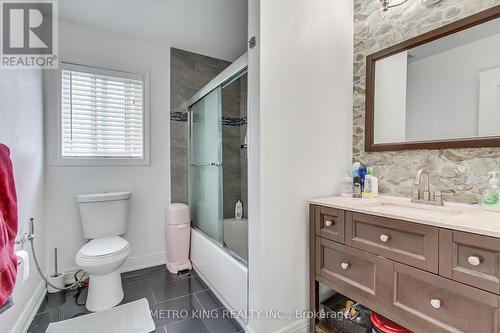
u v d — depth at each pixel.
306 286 1.51
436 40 1.36
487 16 1.18
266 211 1.35
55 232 2.12
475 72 1.23
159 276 2.28
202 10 2.05
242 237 1.77
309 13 1.52
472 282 0.84
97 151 2.30
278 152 1.39
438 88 1.35
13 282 1.00
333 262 1.34
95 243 1.91
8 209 1.04
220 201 2.10
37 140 1.88
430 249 0.95
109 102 2.34
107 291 1.79
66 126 2.17
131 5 1.97
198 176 2.50
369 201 1.43
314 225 1.44
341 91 1.70
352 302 1.53
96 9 2.01
